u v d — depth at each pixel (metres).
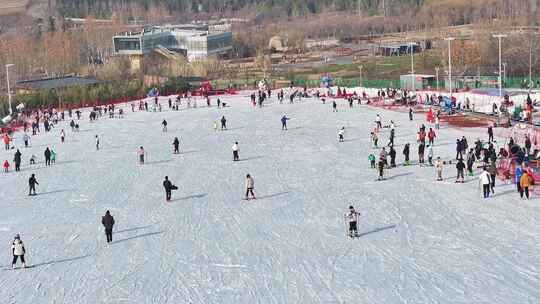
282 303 45.28
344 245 55.53
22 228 64.12
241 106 142.50
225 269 51.50
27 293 48.72
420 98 134.25
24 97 158.50
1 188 80.75
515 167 71.38
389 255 52.91
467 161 77.06
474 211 62.47
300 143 99.75
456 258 51.72
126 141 108.88
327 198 69.44
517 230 57.00
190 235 59.81
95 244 58.62
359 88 154.75
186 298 46.62
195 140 106.75
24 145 109.44
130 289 48.56
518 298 44.53
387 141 96.88
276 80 188.62
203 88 171.12
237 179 79.62
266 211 66.00
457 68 181.12
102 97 164.50
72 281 50.59
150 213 67.19
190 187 76.94
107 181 81.81
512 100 122.50
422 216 61.94
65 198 74.81
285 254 54.06
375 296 45.78
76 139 113.06
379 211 64.12
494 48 187.00
